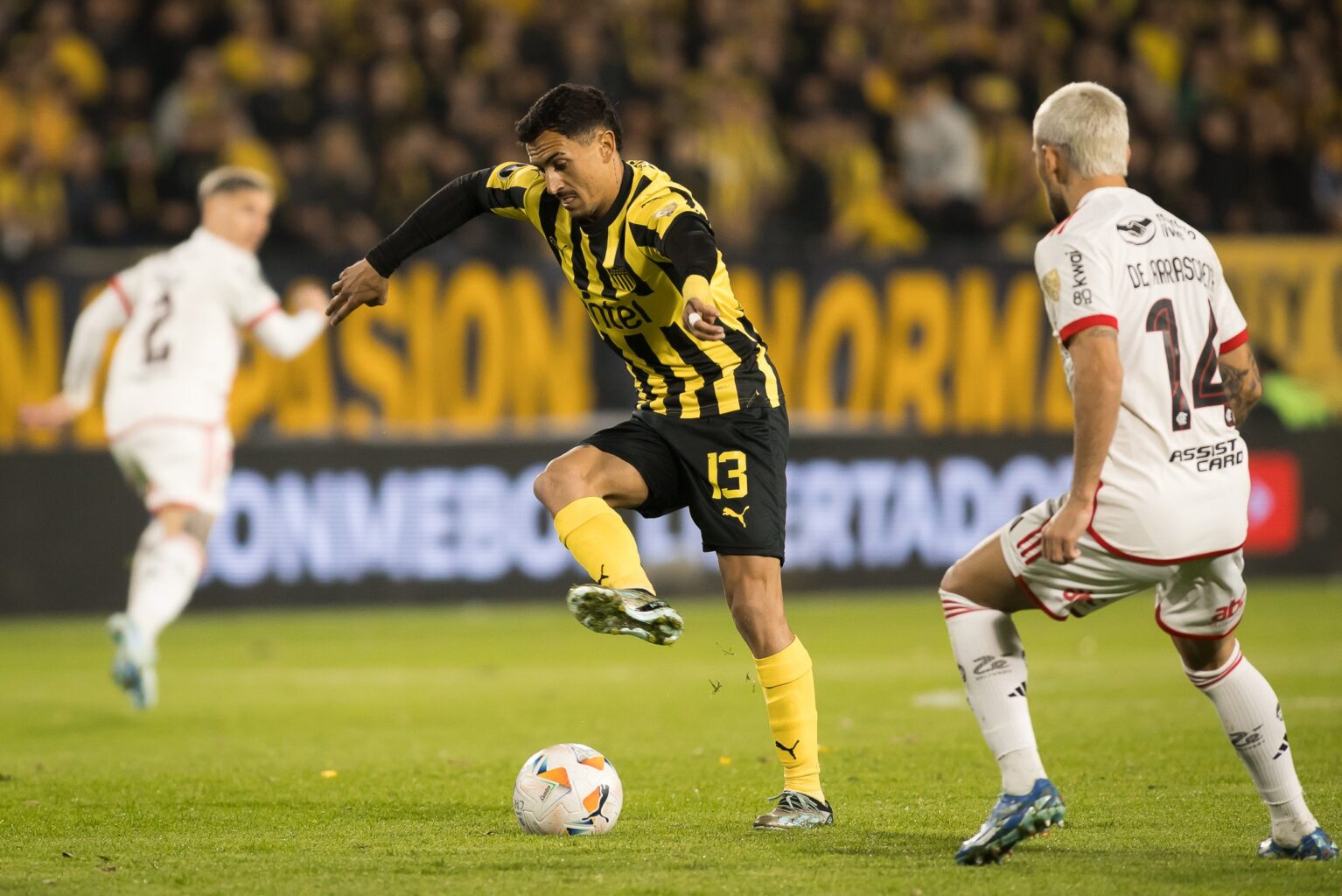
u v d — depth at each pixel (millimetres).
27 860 16250
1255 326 54281
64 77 51250
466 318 49000
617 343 18516
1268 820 17719
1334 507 54688
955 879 14570
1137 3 62531
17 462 46125
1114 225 14750
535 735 26656
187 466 30688
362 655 39500
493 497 49312
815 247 52844
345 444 48125
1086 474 14383
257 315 31234
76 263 46344
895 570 52031
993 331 52625
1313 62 63750
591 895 14125
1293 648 38094
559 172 17453
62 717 29562
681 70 55656
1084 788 20031
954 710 28750
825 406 51344
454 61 53688
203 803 20031
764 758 23625
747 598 17938
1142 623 45562
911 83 57719
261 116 50781
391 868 15500
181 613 46969
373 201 50500
